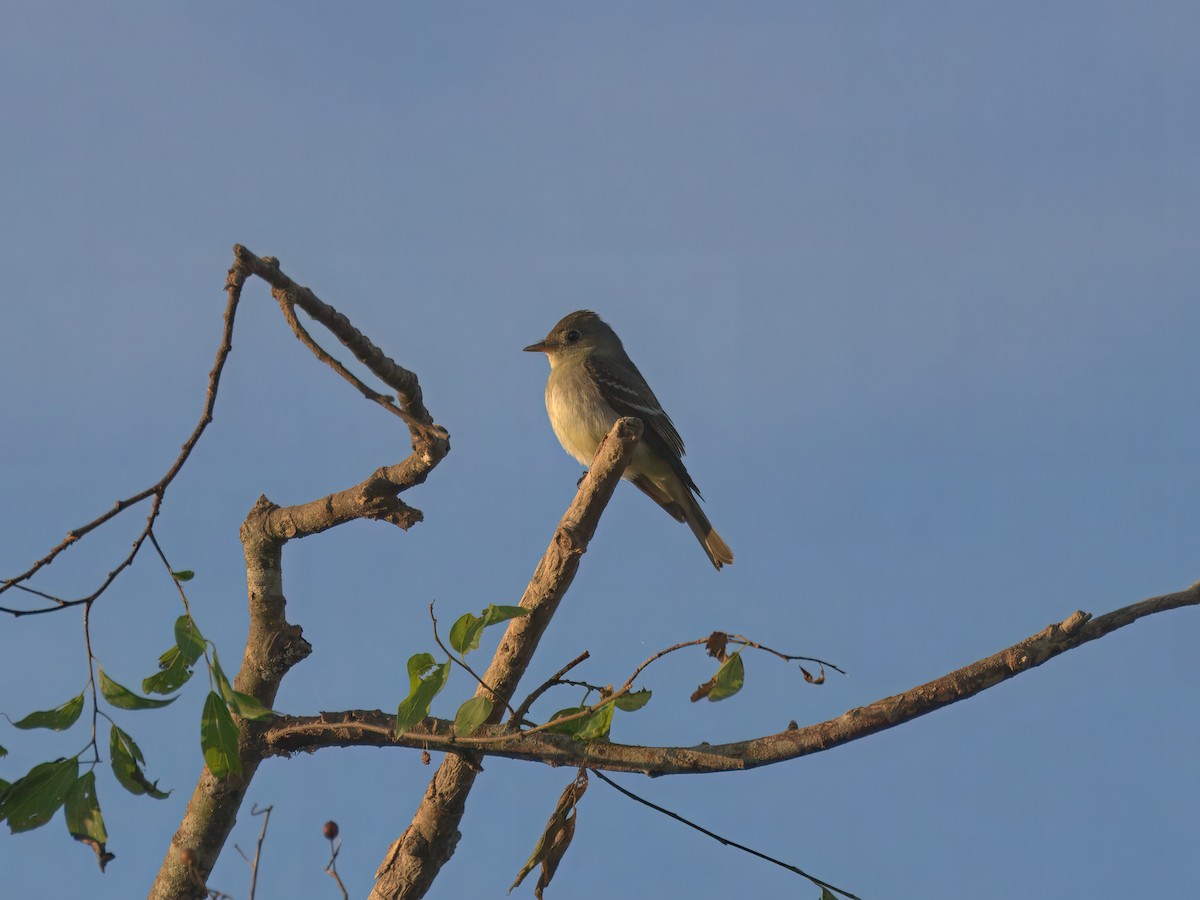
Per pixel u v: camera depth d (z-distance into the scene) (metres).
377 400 9.33
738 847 9.68
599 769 10.18
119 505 7.85
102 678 7.87
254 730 11.29
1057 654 9.37
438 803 11.08
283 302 9.38
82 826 7.78
